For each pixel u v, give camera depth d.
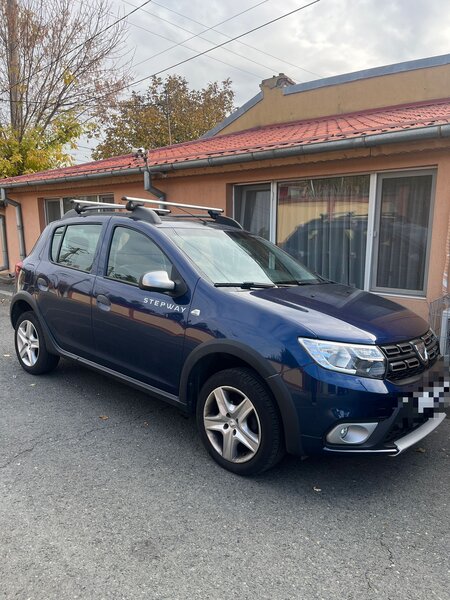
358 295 3.72
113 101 16.97
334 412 2.68
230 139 9.55
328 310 3.13
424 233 5.79
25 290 4.90
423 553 2.40
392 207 6.00
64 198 11.30
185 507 2.74
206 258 3.63
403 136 5.06
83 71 16.09
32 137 15.93
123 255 3.92
